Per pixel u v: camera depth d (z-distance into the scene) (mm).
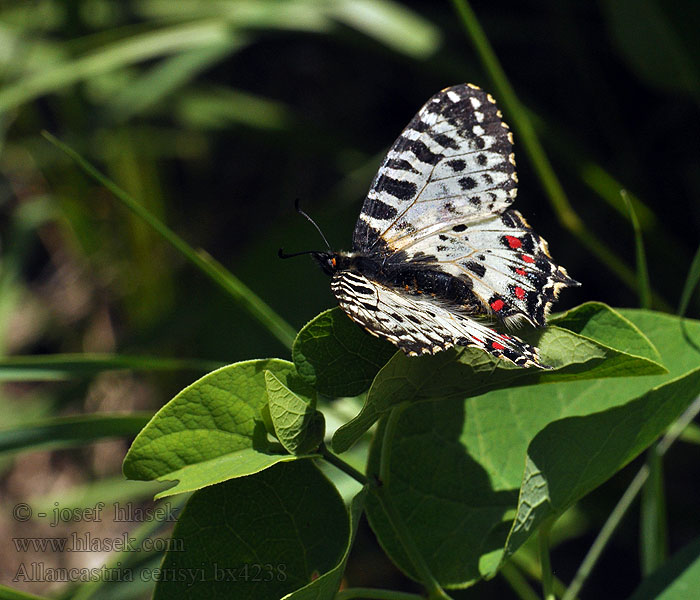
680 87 857
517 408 749
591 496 840
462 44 885
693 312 849
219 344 858
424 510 746
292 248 864
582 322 743
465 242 765
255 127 910
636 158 876
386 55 864
